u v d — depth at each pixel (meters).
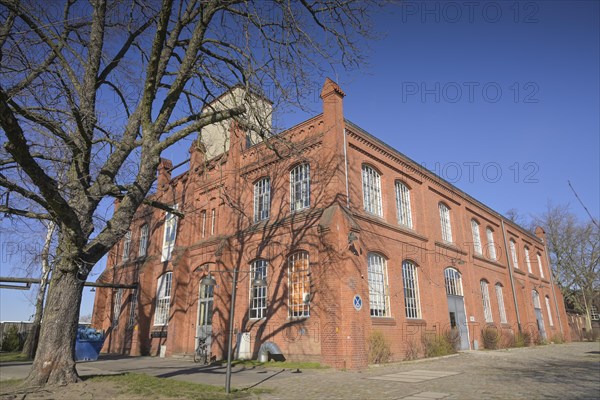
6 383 9.60
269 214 18.66
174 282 21.73
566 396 8.71
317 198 16.45
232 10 10.76
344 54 11.33
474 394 9.11
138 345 23.19
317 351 14.77
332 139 16.53
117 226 9.92
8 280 19.22
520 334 29.27
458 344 21.92
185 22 10.97
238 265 18.84
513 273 32.28
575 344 34.62
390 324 16.95
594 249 45.59
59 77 9.94
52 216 9.72
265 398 8.78
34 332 20.23
